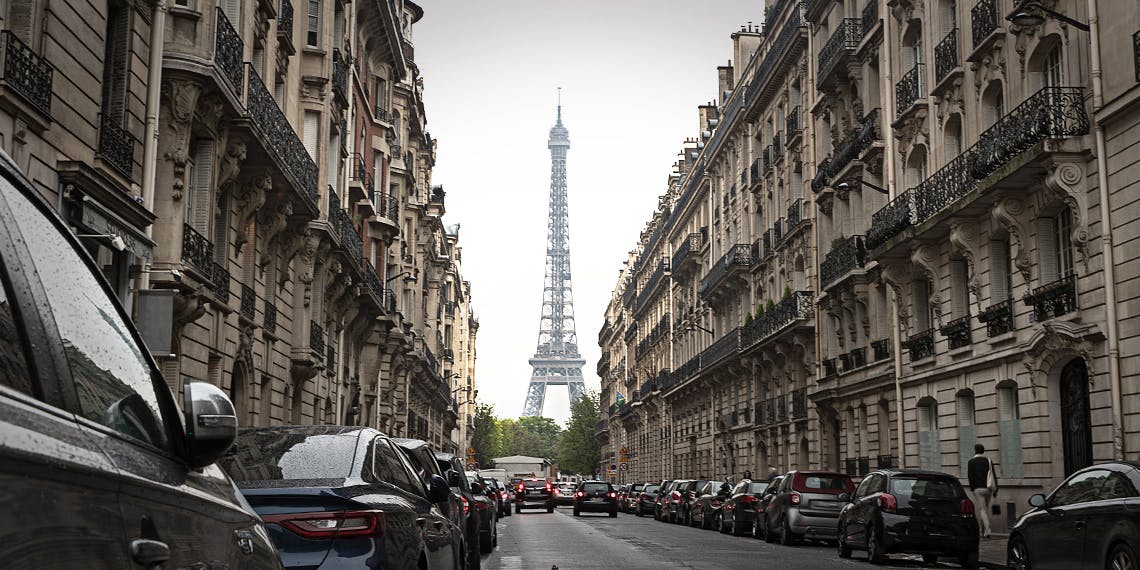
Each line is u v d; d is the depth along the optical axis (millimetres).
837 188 39375
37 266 2805
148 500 2846
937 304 31156
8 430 2197
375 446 8078
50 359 2660
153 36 19719
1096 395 22625
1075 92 23344
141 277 18547
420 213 63438
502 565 19625
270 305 28984
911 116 32875
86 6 16578
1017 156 24047
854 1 40031
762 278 54250
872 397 36906
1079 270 23438
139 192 19156
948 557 21891
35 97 14594
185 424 3318
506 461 100562
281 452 7430
